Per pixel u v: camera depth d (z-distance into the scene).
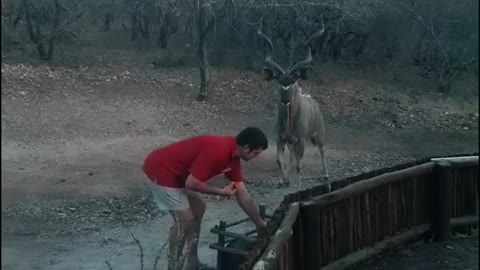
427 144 12.03
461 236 6.84
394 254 6.30
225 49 16.30
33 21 16.78
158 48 16.98
